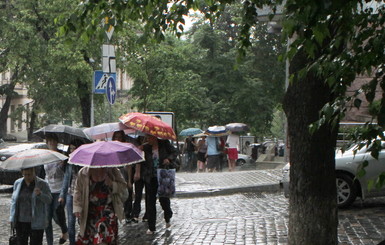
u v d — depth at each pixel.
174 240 11.10
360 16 6.06
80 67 28.34
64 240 10.85
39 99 46.62
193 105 45.03
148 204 12.02
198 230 11.92
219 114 46.31
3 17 31.95
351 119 15.81
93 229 8.96
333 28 7.13
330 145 7.87
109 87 16.75
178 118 45.91
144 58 33.66
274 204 15.78
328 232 7.87
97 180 8.91
